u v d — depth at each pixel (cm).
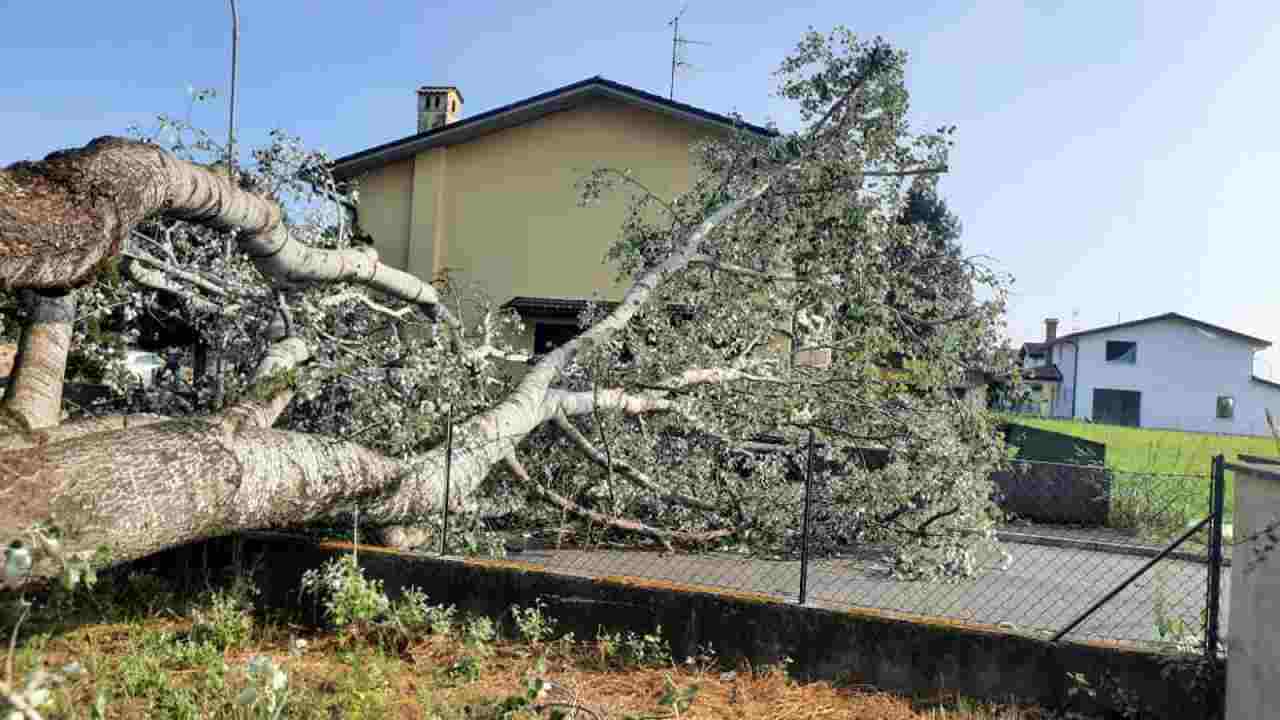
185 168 555
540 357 922
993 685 499
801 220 945
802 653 532
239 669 474
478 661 513
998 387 982
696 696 494
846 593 770
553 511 878
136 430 498
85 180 490
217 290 827
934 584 821
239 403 589
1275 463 425
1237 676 433
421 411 693
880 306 927
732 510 883
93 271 493
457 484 680
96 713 340
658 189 1642
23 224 445
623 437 883
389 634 563
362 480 595
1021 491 1282
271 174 926
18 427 476
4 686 283
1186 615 726
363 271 726
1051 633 506
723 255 959
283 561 621
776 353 1030
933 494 812
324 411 757
